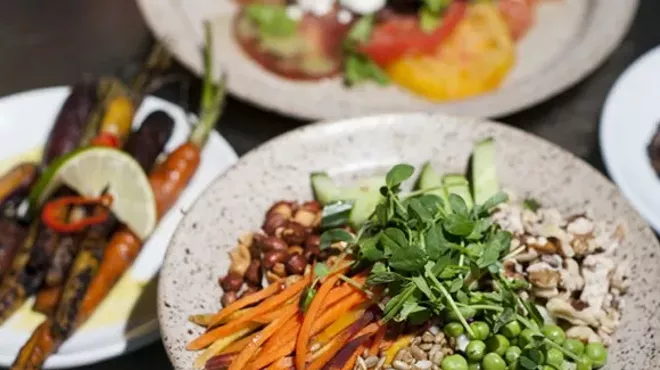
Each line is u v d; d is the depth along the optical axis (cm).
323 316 55
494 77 79
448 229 55
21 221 69
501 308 54
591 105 79
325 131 64
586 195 61
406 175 58
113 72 81
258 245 59
